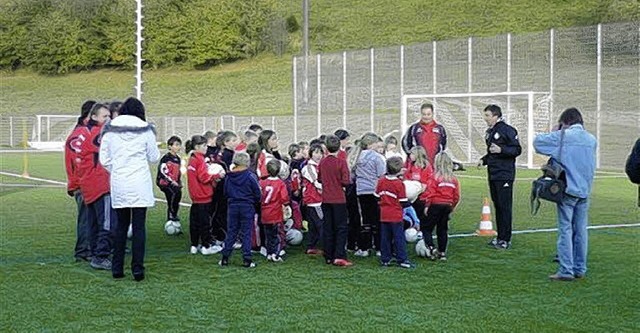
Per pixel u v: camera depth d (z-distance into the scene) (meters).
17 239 11.19
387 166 9.05
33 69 63.75
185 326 6.53
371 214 9.76
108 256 8.98
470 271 8.82
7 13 65.31
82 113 9.43
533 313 6.95
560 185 8.00
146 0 63.31
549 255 9.80
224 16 61.97
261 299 7.48
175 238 11.33
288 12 65.81
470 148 28.31
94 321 6.68
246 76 57.59
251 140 10.38
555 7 56.53
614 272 8.70
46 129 50.03
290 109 49.66
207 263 9.34
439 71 30.56
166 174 11.48
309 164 9.86
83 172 8.91
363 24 62.50
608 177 21.64
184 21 61.91
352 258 9.71
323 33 62.28
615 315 6.88
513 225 12.47
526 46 29.92
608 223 12.72
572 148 8.07
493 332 6.36
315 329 6.44
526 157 27.39
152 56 61.59
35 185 20.66
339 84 32.28
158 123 46.12
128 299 7.48
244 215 9.07
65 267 9.05
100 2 63.59
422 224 9.63
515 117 28.58
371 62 31.06
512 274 8.64
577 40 28.09
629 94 26.52
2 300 7.41
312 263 9.34
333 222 9.23
